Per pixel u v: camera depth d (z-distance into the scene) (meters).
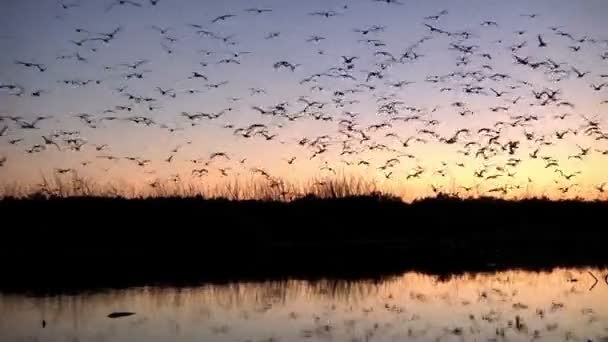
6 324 25.50
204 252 42.38
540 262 41.81
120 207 44.00
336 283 34.28
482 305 28.97
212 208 45.28
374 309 28.11
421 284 34.19
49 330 24.67
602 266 40.31
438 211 49.38
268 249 44.12
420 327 25.17
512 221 49.69
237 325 25.36
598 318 26.56
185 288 32.66
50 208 42.88
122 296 30.72
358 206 48.50
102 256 40.38
